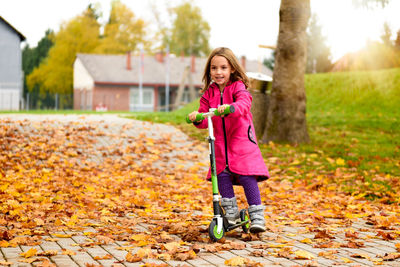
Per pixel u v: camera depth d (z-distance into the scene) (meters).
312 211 6.44
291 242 4.47
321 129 15.05
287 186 8.61
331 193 8.01
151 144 12.06
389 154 11.61
